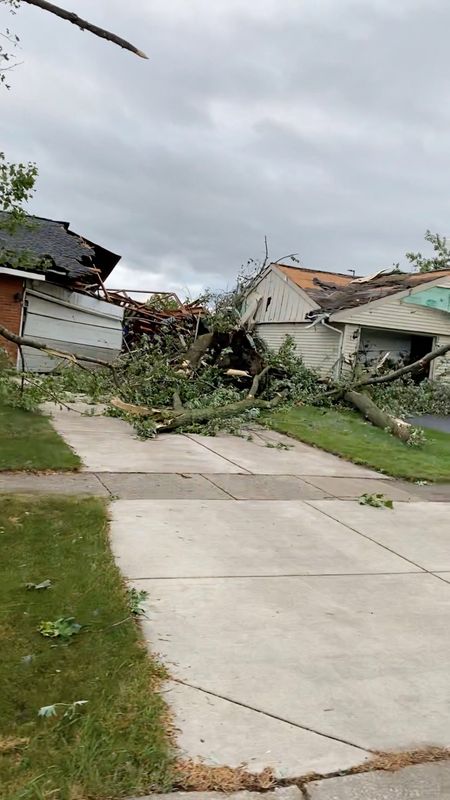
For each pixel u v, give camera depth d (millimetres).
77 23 3746
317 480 7629
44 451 7582
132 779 2271
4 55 5395
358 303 16734
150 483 6766
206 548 4852
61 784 2207
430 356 12711
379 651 3422
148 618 3590
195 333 19078
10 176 6121
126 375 12086
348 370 16234
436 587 4422
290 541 5219
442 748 2621
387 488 7543
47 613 3484
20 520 5094
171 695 2842
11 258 7383
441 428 12844
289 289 18969
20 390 9133
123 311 18219
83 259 19016
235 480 7250
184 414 10398
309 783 2352
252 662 3203
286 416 11914
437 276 18469
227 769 2385
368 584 4398
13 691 2727
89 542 4707
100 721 2555
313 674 3135
